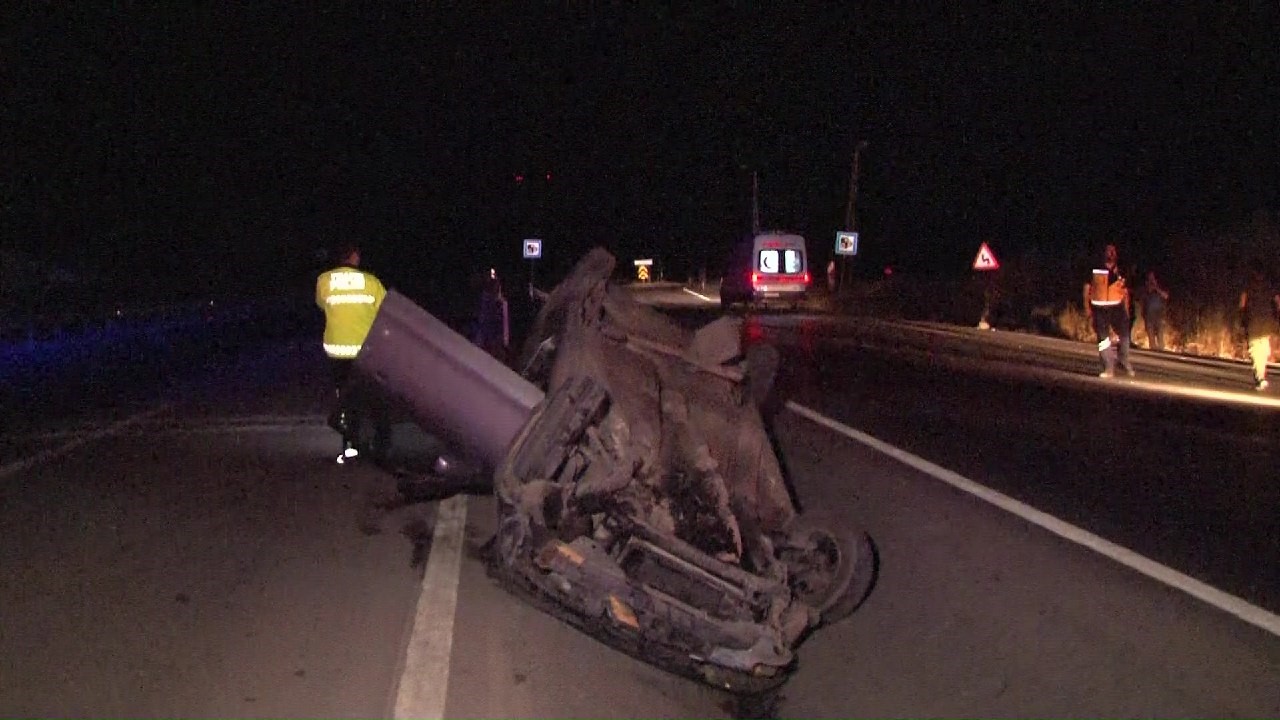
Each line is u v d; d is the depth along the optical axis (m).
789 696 6.86
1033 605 8.50
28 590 8.48
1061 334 36.19
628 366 7.59
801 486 12.31
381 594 8.48
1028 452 14.49
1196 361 26.80
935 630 7.97
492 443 7.83
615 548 7.01
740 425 7.68
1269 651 7.61
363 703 6.56
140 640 7.48
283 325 42.66
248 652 7.30
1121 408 18.78
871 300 52.50
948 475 12.97
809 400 19.47
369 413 12.15
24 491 11.77
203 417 16.89
